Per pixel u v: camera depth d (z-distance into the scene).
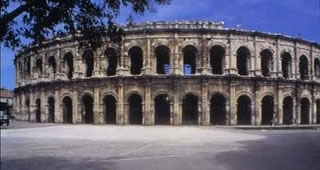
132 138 38.59
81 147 30.81
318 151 27.44
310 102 70.81
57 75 69.25
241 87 63.50
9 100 119.31
